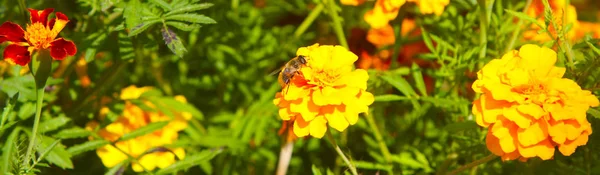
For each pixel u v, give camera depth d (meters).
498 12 0.52
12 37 0.38
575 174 0.46
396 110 0.59
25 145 0.46
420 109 0.48
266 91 0.62
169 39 0.42
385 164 0.52
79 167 0.57
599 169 0.45
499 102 0.37
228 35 0.60
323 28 0.62
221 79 0.63
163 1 0.43
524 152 0.36
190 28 0.42
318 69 0.39
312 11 0.60
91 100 0.54
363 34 0.61
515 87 0.37
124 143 0.52
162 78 0.63
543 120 0.36
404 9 0.52
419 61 0.58
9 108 0.43
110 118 0.52
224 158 0.59
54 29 0.38
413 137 0.57
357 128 0.58
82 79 0.56
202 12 0.56
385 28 0.58
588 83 0.43
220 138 0.57
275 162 0.59
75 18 0.52
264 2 0.65
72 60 0.52
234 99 0.64
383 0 0.48
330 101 0.37
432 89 0.57
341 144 0.57
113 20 0.49
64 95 0.55
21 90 0.47
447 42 0.54
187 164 0.47
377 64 0.59
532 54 0.38
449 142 0.53
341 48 0.39
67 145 0.54
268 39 0.63
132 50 0.48
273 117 0.59
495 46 0.51
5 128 0.43
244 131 0.58
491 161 0.49
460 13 0.57
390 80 0.46
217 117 0.60
